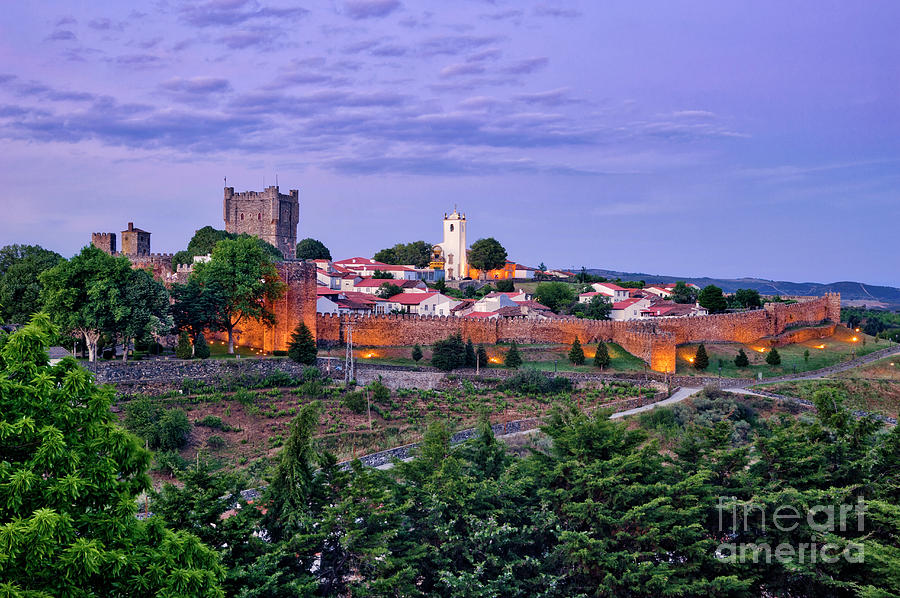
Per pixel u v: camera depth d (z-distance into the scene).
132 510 30.91
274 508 47.91
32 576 26.86
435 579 48.28
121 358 97.50
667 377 123.56
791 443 55.78
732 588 47.25
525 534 51.75
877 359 148.38
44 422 29.72
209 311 106.12
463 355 123.62
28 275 99.25
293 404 94.44
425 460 55.88
